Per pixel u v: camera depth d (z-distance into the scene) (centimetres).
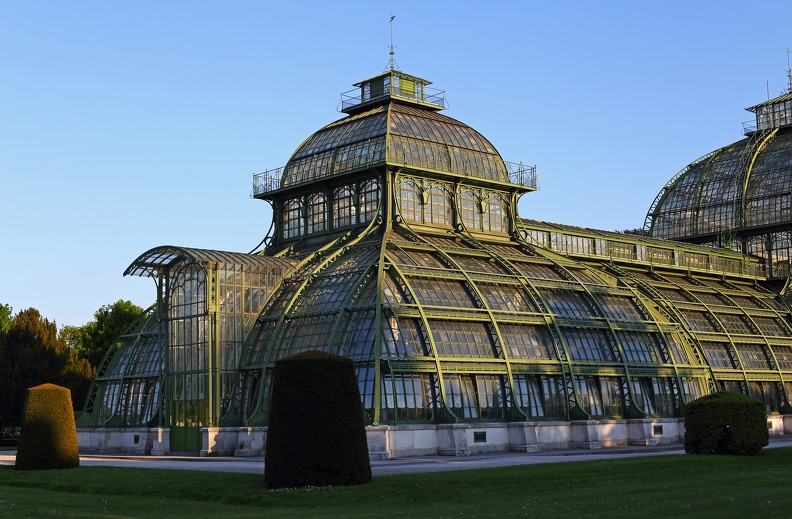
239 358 9281
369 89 11169
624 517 4609
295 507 5303
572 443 9269
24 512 5075
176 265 9556
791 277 13312
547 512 4841
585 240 11812
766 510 4716
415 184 10200
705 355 11075
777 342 12244
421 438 8288
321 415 5831
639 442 9669
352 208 10281
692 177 14838
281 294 9644
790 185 13675
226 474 6362
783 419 11825
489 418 8869
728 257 13400
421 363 8456
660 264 12406
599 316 10194
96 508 5334
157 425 9562
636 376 10038
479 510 4984
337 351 8600
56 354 13375
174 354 9481
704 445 7650
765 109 14625
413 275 9056
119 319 16175
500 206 10925
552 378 9469
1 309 16975
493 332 9231
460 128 10900
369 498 5444
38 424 7356
